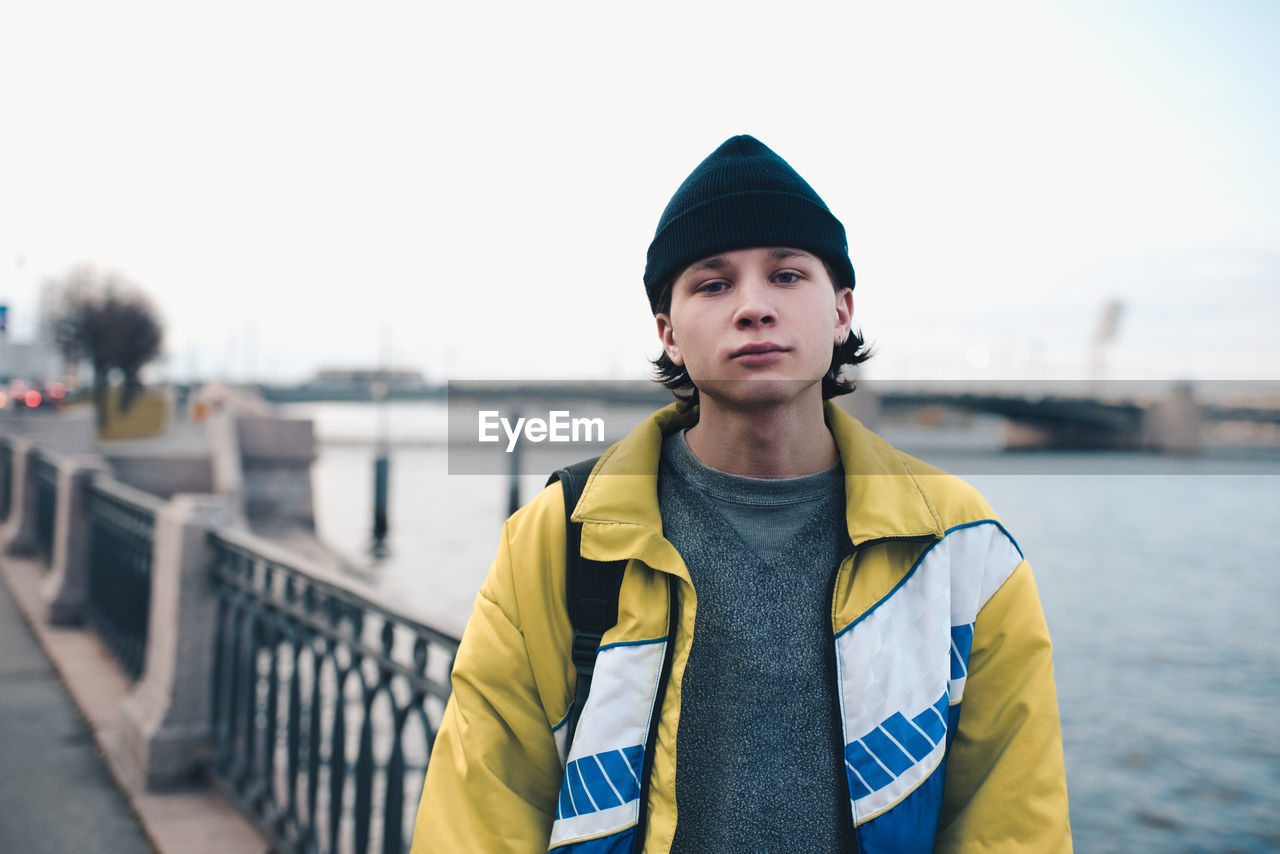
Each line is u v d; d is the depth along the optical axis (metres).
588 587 0.97
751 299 0.89
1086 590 19.42
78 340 37.97
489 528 23.67
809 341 0.92
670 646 0.93
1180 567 22.67
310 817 2.69
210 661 3.50
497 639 0.99
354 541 20.62
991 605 0.96
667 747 0.90
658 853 0.88
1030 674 0.95
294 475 17.61
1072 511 36.53
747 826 0.89
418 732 5.61
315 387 61.69
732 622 0.93
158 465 15.54
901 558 0.95
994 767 0.93
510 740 0.98
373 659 2.30
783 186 0.92
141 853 2.90
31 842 2.93
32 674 4.80
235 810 3.20
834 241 0.95
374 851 3.09
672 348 1.05
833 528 0.97
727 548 0.96
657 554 0.94
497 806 0.94
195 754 3.43
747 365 0.90
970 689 0.96
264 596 3.06
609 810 0.90
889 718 0.90
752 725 0.90
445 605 14.31
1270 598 18.55
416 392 58.06
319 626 2.65
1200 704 11.21
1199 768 9.02
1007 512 35.59
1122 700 11.38
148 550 4.44
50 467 7.47
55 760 3.61
